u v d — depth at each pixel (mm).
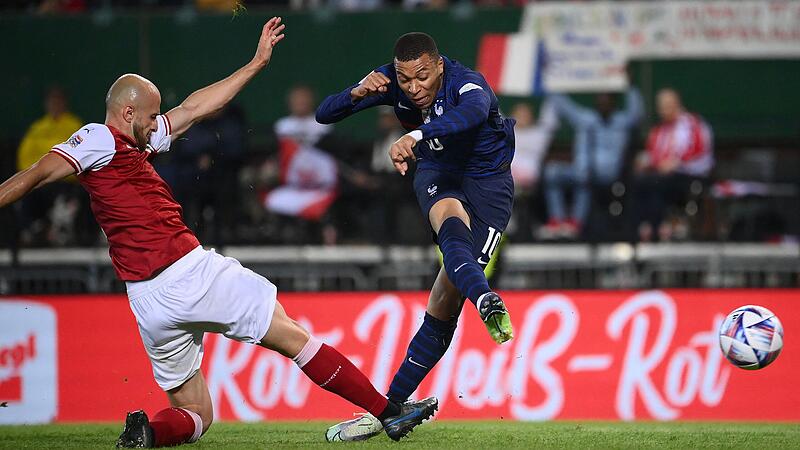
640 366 30688
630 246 36031
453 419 30234
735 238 37062
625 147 38219
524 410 30500
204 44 39375
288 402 30531
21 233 37281
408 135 17484
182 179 36969
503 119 21141
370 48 39469
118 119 17922
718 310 30844
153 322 18047
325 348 19047
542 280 35906
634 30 39188
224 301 18016
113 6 42031
